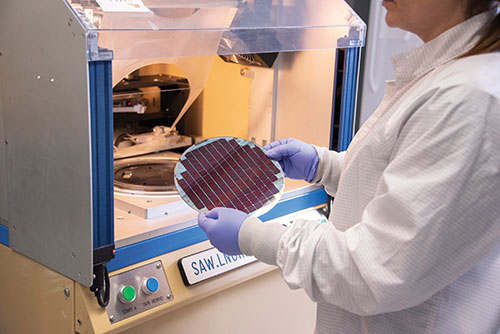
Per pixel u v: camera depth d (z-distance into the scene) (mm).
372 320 1264
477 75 1036
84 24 1182
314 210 1985
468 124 1010
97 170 1274
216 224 1303
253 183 1588
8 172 1486
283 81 2143
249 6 1640
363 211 1253
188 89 2037
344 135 2006
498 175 1021
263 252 1232
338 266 1121
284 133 2184
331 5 1871
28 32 1285
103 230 1328
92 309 1387
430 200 1023
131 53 1298
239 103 2266
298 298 2029
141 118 2094
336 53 1935
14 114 1400
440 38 1155
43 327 1554
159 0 1432
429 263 1042
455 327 1171
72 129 1256
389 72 2672
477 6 1113
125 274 1461
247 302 1827
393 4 1194
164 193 1761
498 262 1164
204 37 1495
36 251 1468
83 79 1194
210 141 1736
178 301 1530
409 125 1098
